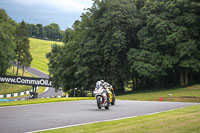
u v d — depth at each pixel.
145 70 40.28
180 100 30.00
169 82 49.06
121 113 12.75
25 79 57.22
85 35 46.69
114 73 43.72
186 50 38.31
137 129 7.30
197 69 40.00
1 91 64.88
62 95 63.41
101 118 10.82
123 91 48.50
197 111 12.68
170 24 39.47
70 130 7.77
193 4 39.16
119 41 41.19
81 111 13.59
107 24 41.66
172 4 39.84
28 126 8.74
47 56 54.00
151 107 16.14
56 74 50.28
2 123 9.32
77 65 45.28
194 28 40.59
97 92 14.87
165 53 42.59
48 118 10.70
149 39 41.69
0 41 59.53
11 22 73.50
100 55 43.31
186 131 6.58
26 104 17.17
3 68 60.78
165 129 7.07
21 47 83.94
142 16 44.28
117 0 43.59
